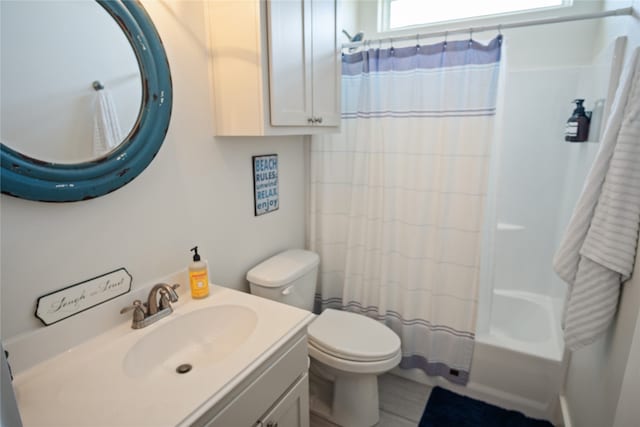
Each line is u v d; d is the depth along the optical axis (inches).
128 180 43.2
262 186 70.1
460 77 67.4
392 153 75.9
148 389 34.4
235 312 50.7
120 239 44.8
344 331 68.6
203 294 52.5
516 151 94.2
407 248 77.5
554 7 81.9
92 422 30.3
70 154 37.9
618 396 42.6
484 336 77.7
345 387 68.4
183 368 44.8
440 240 74.0
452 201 72.4
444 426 70.4
